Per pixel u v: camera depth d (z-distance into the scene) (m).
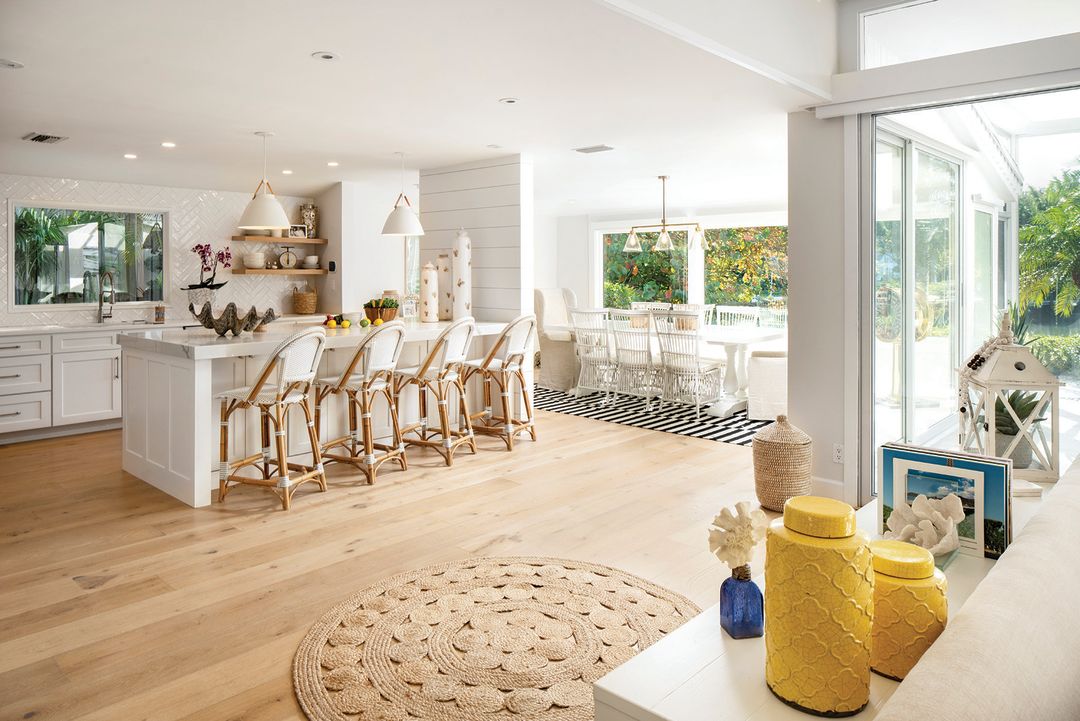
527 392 5.70
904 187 4.12
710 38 3.11
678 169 6.69
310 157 5.84
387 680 2.25
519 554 3.30
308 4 2.64
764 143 5.33
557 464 4.97
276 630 2.59
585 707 2.11
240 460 4.43
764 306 9.66
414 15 2.75
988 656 0.90
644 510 3.94
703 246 9.00
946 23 3.54
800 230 4.13
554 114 4.36
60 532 3.60
